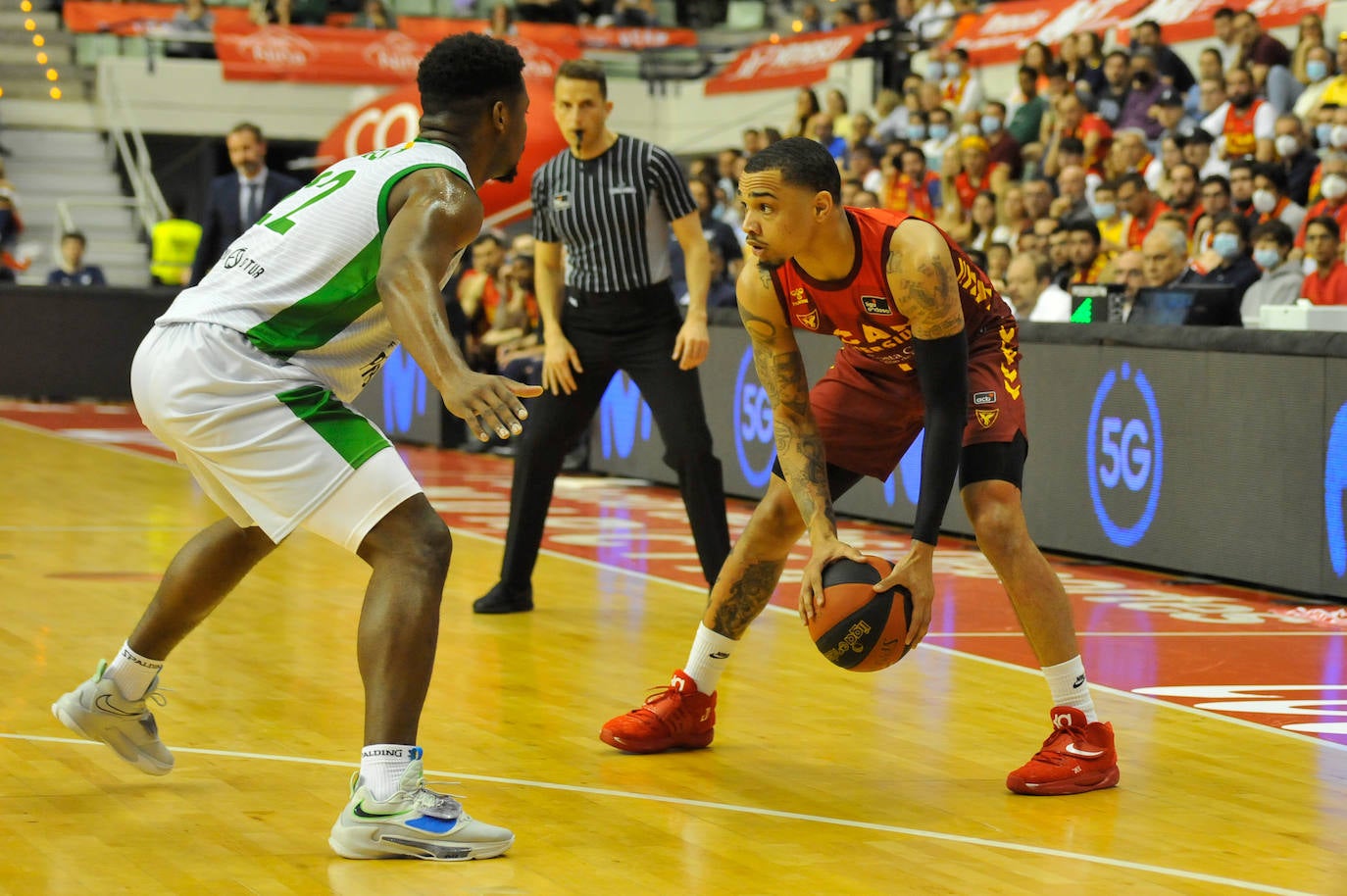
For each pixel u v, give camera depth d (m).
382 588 4.13
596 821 4.54
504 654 7.04
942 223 16.88
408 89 20.00
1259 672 6.93
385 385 18.23
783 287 4.95
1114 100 16.77
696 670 5.39
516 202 17.25
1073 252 12.48
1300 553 8.70
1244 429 9.00
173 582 4.62
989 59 19.69
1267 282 11.80
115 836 4.30
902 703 6.20
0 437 17.00
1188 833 4.50
